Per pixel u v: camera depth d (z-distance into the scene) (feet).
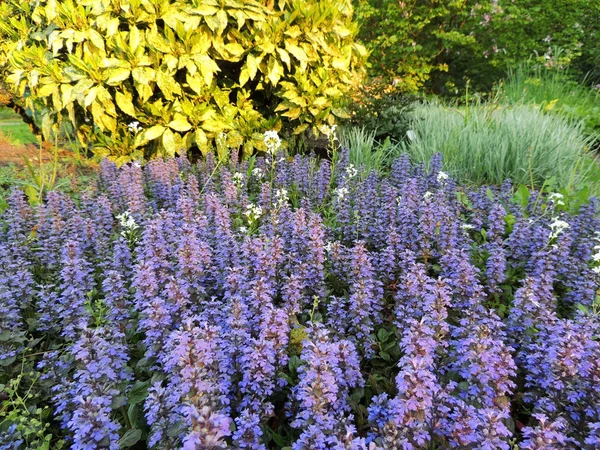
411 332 7.16
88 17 18.30
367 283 9.86
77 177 18.56
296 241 11.74
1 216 14.61
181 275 9.69
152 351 8.09
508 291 11.29
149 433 7.03
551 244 12.36
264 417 7.30
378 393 8.39
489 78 46.62
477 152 21.13
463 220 14.61
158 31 19.30
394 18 42.65
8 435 7.05
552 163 20.58
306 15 20.13
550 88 37.70
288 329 8.00
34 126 23.44
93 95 17.85
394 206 13.78
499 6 39.86
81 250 12.17
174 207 15.37
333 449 5.55
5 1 20.54
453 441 6.38
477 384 7.23
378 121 25.03
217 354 7.18
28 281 10.13
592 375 7.09
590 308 10.27
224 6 19.10
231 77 23.00
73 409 7.51
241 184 17.29
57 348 9.55
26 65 18.44
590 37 44.42
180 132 20.27
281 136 22.52
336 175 18.65
